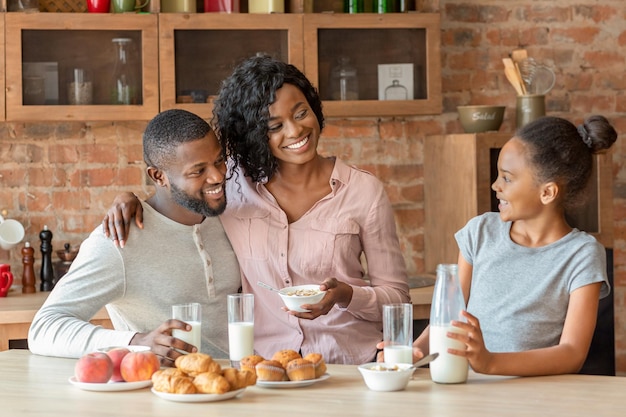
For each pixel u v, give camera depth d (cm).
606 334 427
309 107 274
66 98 401
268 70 272
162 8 414
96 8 404
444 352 212
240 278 282
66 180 441
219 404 196
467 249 261
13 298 403
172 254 266
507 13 468
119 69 404
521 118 443
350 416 184
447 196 439
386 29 423
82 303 256
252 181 286
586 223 431
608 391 204
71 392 209
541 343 240
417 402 195
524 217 247
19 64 395
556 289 239
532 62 445
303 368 210
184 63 409
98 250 258
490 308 247
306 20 414
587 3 473
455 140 430
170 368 221
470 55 466
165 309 267
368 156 461
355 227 280
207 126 256
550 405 192
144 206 267
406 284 289
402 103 423
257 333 281
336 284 252
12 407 196
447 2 463
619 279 480
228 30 412
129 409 193
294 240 279
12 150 436
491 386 210
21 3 401
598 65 475
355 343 277
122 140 443
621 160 477
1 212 433
